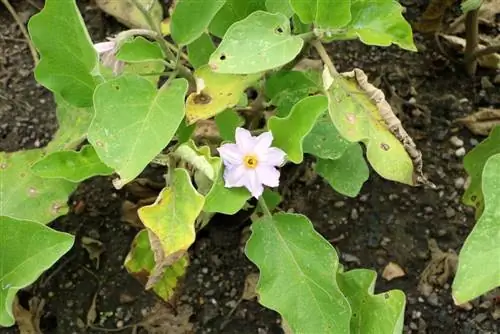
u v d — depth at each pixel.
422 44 0.92
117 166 0.63
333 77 0.69
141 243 0.73
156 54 0.69
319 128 0.73
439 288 0.81
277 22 0.65
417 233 0.83
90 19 0.94
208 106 0.68
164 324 0.80
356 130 0.68
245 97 0.77
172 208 0.66
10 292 0.64
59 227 0.83
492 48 0.86
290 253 0.68
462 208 0.84
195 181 0.72
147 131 0.64
